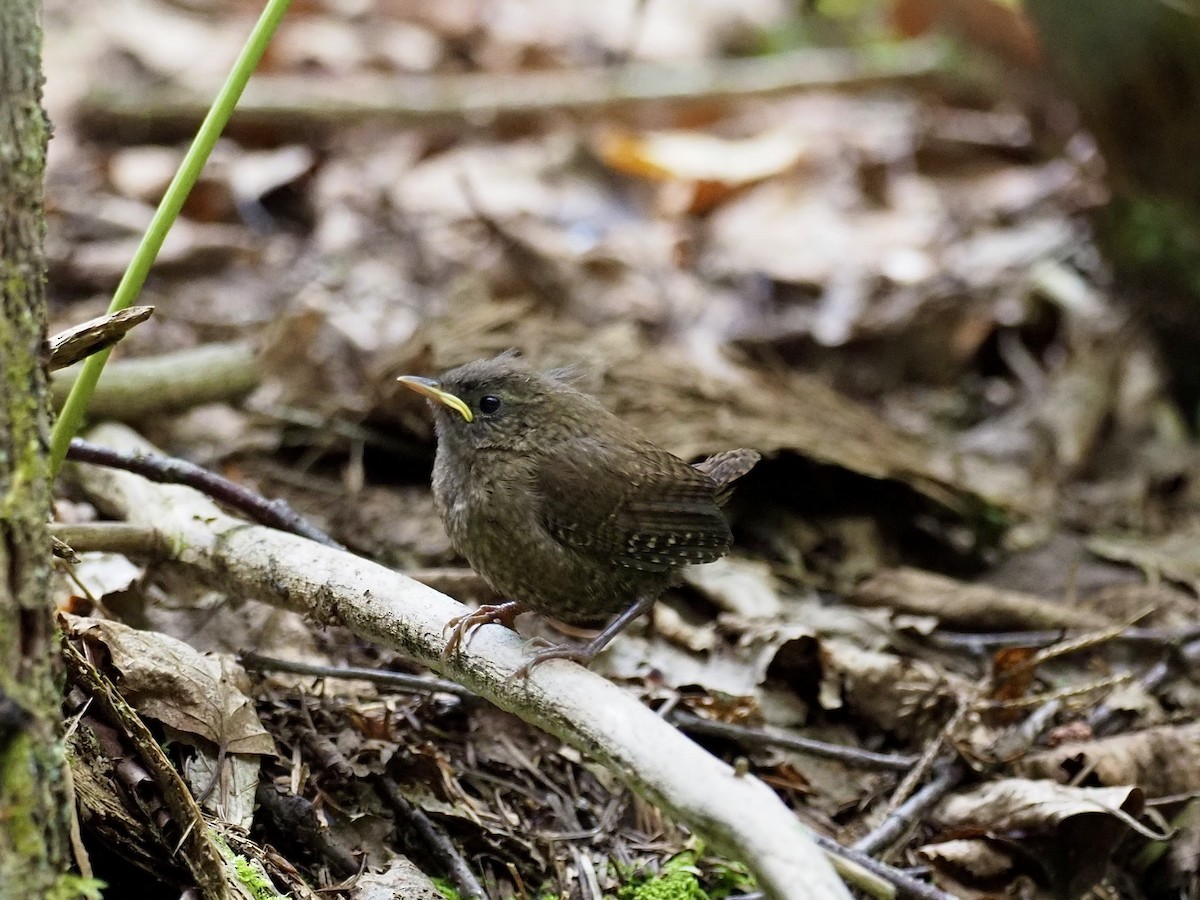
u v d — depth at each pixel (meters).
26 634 4.47
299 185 14.59
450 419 7.49
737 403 10.98
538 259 13.42
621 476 7.25
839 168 15.98
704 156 15.73
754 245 14.61
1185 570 10.65
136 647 6.69
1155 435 12.37
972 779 8.05
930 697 8.50
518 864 7.14
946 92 16.67
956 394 12.97
